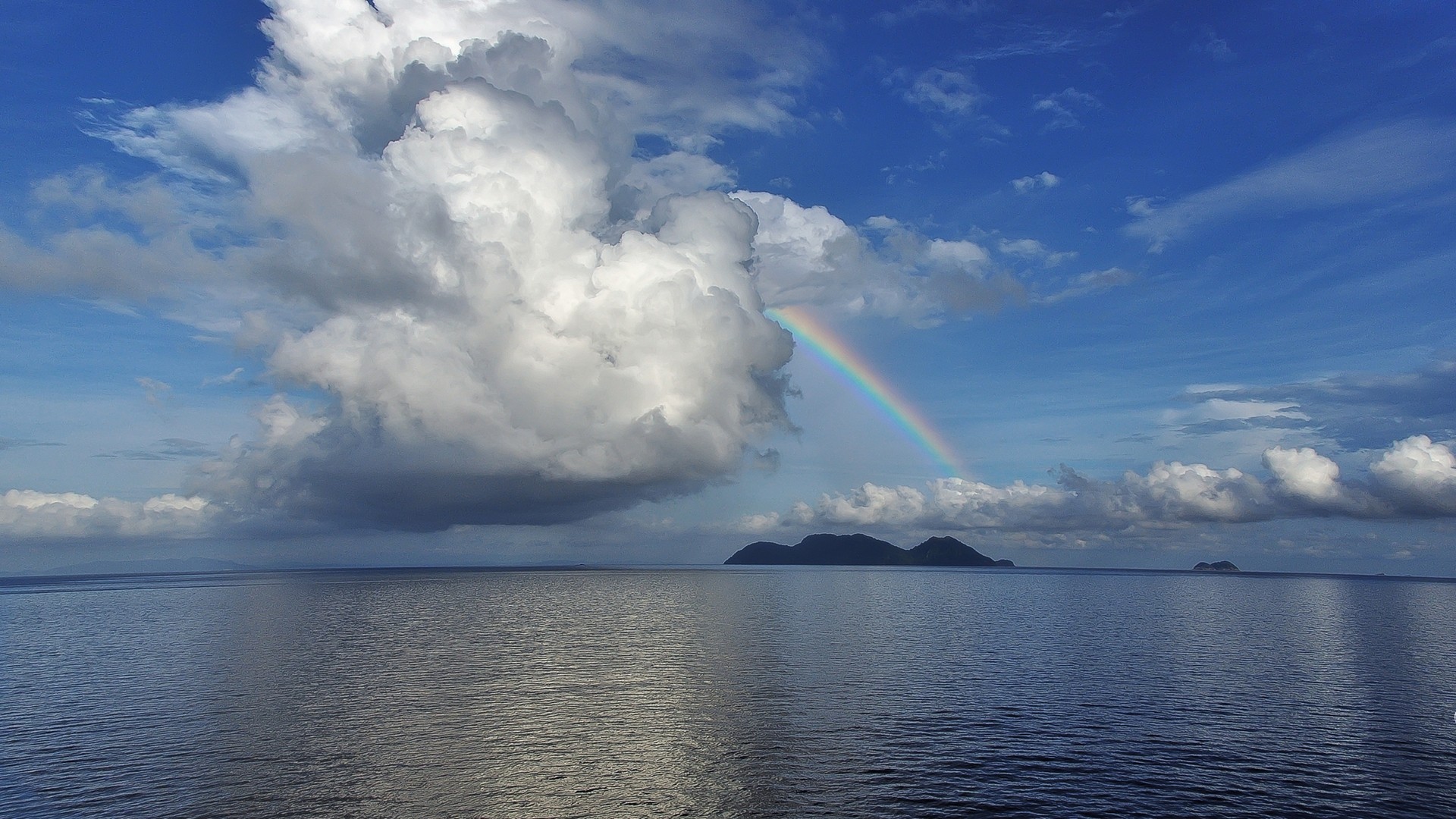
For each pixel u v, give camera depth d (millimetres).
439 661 88938
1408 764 51219
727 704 65688
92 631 125562
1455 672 87938
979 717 61531
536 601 196000
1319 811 43031
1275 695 72312
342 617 147000
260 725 59094
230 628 128000
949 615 153875
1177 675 81938
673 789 45094
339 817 41156
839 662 88562
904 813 41625
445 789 45031
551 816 41281
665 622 137000
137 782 46562
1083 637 116250
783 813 41594
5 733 57500
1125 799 44062
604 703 66062
